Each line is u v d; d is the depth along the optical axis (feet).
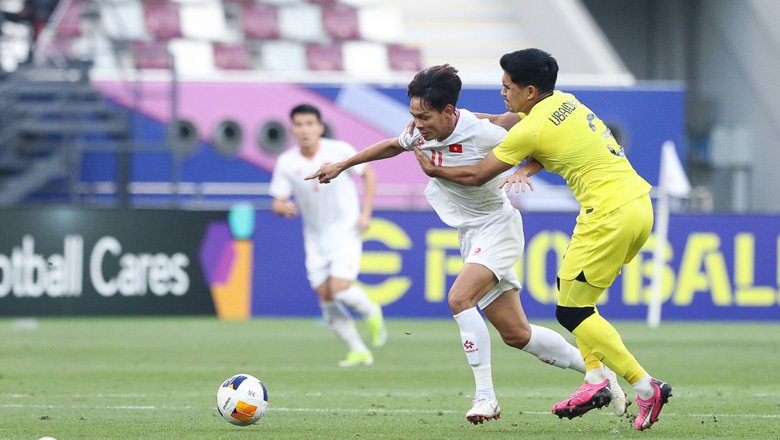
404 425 78.43
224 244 208.85
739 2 341.82
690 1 366.43
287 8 313.94
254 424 78.28
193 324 194.90
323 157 129.80
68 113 253.03
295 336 170.71
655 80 387.75
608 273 73.15
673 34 374.84
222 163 259.80
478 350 75.25
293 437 72.13
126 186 241.55
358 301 130.00
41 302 203.72
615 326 198.80
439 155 76.33
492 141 75.20
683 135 266.57
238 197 257.14
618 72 312.29
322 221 130.41
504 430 75.82
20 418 81.66
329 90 261.44
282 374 117.60
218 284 208.54
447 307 209.97
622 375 73.51
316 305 211.00
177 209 207.31
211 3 308.81
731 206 343.87
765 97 330.34
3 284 203.00
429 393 100.32
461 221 78.89
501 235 77.51
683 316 211.41
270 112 261.03
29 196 249.55
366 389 103.71
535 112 73.10
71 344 154.20
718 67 353.51
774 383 110.63
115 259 205.46
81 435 72.95
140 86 254.47
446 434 73.51
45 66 261.03
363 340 165.78
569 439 71.00
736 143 341.00
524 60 73.56
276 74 306.76
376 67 314.35
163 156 257.14
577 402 74.49
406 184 257.75
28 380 110.42
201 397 96.17
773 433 74.18
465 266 77.25
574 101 74.33
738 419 81.92
